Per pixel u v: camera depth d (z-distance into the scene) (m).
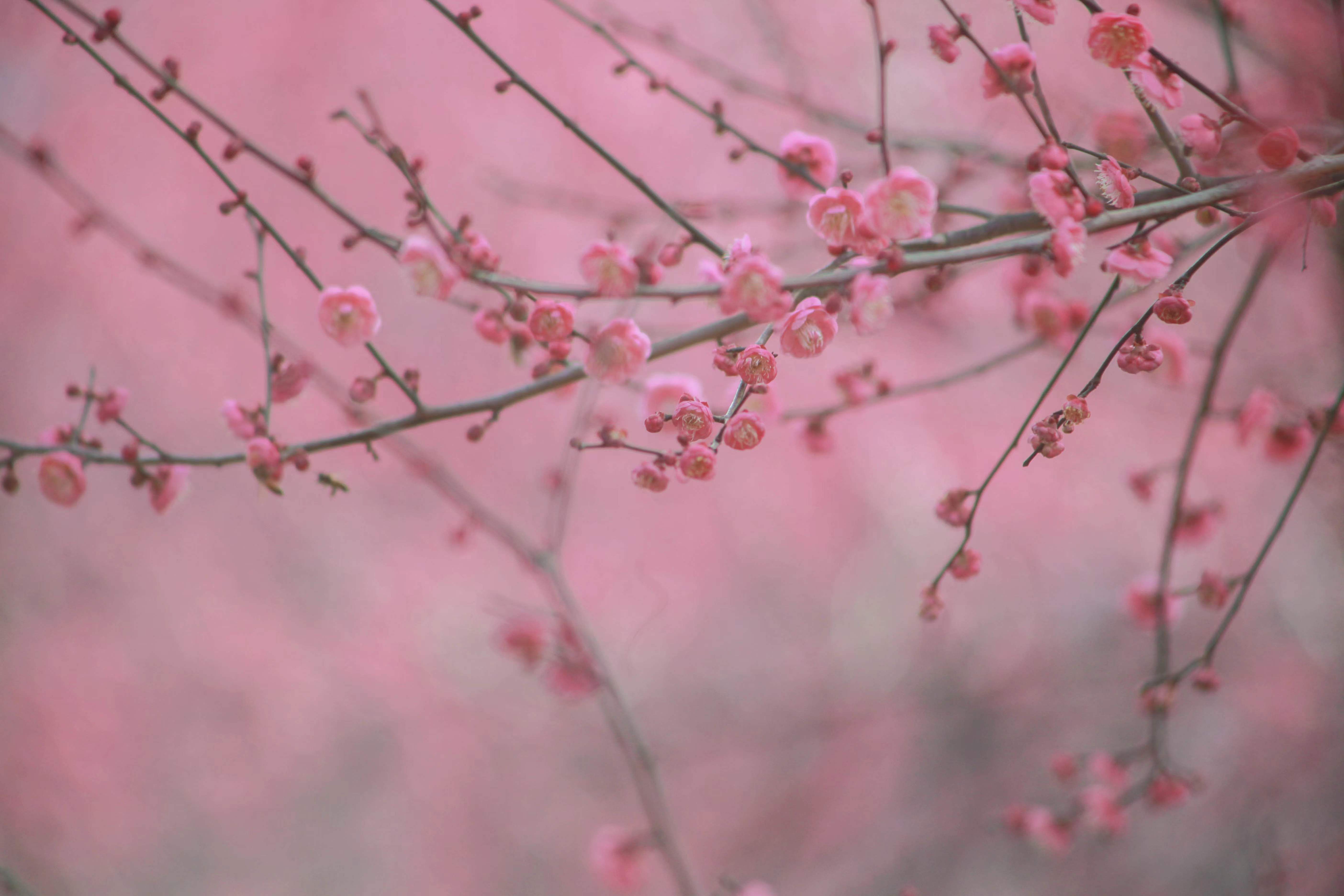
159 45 4.27
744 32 3.41
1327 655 3.73
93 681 4.34
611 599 4.67
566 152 4.34
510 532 1.87
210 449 4.59
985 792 4.00
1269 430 1.77
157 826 4.25
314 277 1.65
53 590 4.41
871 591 4.70
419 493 4.61
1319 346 2.70
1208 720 3.83
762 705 4.55
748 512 4.75
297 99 4.39
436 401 4.49
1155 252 1.61
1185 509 1.82
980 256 1.62
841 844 4.09
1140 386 3.48
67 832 4.11
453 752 4.48
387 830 4.41
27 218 4.28
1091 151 1.63
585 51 4.21
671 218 1.66
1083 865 3.67
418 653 4.61
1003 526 4.53
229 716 4.46
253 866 4.28
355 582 4.65
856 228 1.62
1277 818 3.39
